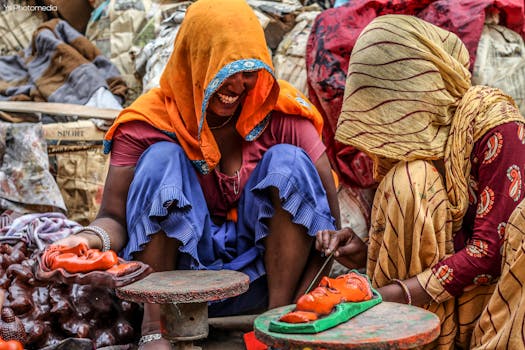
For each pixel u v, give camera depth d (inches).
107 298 96.2
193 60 92.8
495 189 85.0
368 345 63.9
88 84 155.3
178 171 89.5
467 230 91.7
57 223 110.3
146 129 96.4
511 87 121.7
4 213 128.9
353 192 126.6
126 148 96.1
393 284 86.5
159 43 152.3
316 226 90.4
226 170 99.9
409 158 88.9
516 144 85.2
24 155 132.7
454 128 89.0
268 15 142.6
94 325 94.7
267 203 90.2
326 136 126.2
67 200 139.7
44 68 159.3
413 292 85.4
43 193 132.3
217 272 86.6
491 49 122.1
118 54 165.5
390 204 88.1
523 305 77.0
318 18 130.3
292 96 100.0
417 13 130.3
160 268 89.0
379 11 128.2
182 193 87.7
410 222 87.2
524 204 79.7
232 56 89.0
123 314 97.3
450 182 88.4
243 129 96.9
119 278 78.1
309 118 100.7
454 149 88.1
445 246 88.2
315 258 94.7
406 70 89.7
